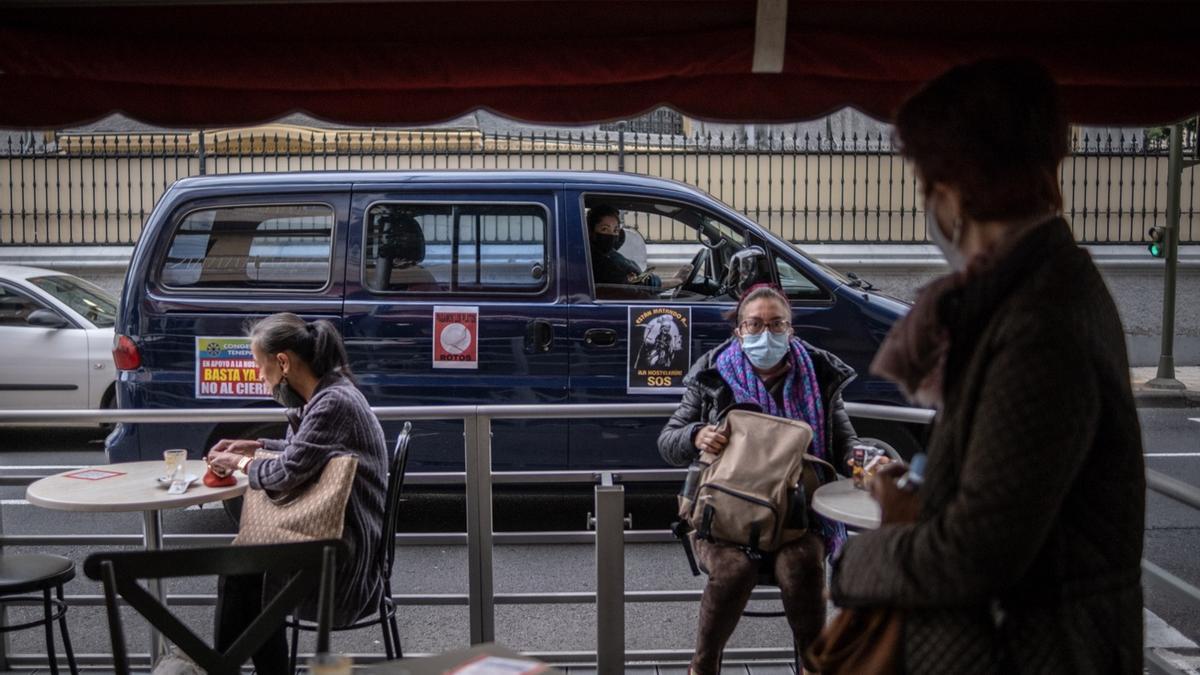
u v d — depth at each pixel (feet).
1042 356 5.67
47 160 48.80
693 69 13.53
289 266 22.93
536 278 22.86
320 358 13.98
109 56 13.42
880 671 6.40
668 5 13.25
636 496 25.77
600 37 13.60
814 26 13.33
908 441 22.81
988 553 5.64
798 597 12.51
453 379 22.66
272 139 47.88
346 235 22.85
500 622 18.67
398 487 14.21
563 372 22.65
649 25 13.48
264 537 12.98
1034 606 5.98
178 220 22.97
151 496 13.60
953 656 6.09
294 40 13.58
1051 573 5.98
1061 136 6.29
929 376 6.15
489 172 23.34
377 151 47.96
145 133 48.85
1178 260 48.26
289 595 9.89
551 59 13.65
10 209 49.01
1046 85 6.24
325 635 9.75
